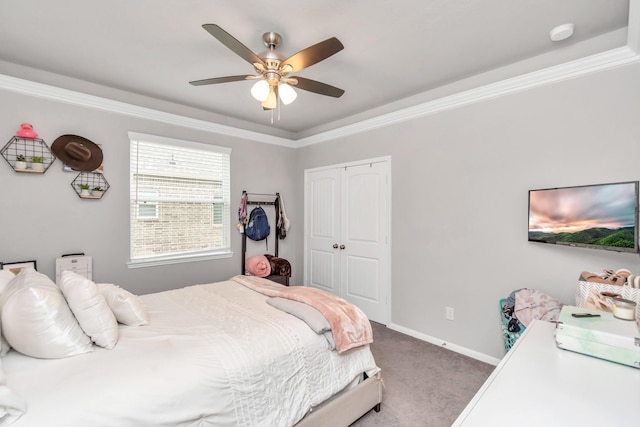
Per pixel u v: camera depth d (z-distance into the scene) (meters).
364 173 3.63
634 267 1.93
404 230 3.21
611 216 1.86
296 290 2.21
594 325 1.26
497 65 2.46
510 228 2.46
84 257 2.75
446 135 2.86
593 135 2.08
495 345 2.55
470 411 0.88
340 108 3.49
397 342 2.98
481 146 2.63
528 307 2.18
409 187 3.17
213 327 1.65
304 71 2.56
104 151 2.92
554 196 2.14
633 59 1.92
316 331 1.66
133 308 1.68
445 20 1.89
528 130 2.36
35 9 1.79
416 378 2.33
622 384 1.01
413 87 2.89
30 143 2.55
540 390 0.98
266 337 1.54
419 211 3.08
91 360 1.26
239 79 2.03
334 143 3.99
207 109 3.54
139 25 1.96
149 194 3.24
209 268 3.67
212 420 1.22
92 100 2.82
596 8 1.77
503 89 2.47
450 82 2.78
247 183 4.04
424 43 2.15
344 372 1.73
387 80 2.74
